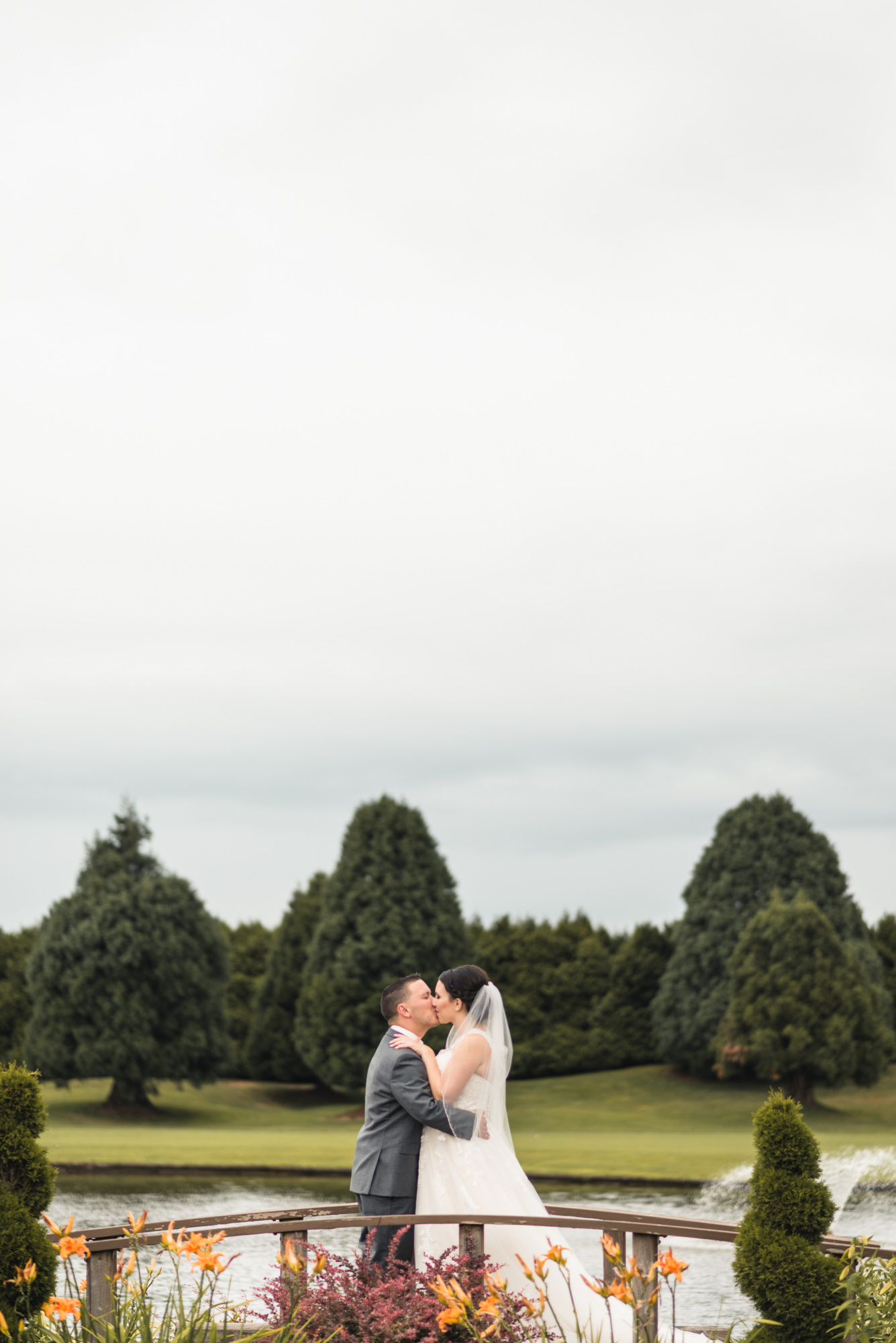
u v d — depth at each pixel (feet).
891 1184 59.62
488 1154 18.29
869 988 129.59
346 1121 123.65
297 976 149.28
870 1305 15.78
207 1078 131.23
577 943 165.07
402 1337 14.82
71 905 129.80
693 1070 144.46
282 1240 16.52
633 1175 68.18
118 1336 15.01
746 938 130.72
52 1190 15.92
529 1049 157.28
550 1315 17.84
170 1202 59.52
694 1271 35.60
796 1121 17.63
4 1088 15.99
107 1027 125.90
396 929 134.21
